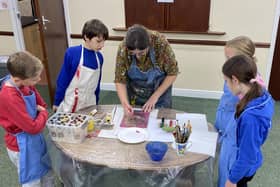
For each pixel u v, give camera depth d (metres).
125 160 1.38
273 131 2.72
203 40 3.24
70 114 1.65
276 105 3.29
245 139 1.24
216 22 3.14
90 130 1.61
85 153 1.44
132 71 1.84
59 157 1.74
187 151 1.44
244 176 1.36
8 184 2.09
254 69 1.26
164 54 1.80
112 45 3.52
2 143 2.58
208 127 1.66
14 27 2.97
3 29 3.01
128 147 1.48
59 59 3.42
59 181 2.03
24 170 1.60
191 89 3.52
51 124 1.51
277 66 3.25
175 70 1.87
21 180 1.63
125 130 1.61
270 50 3.14
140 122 1.70
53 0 3.16
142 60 1.79
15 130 1.54
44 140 1.69
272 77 3.32
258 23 3.06
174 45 3.34
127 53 1.77
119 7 3.31
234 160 1.39
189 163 1.36
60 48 3.43
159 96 1.88
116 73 1.87
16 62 1.40
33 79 1.46
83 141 1.53
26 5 4.06
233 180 1.32
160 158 1.36
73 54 1.95
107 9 3.36
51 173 1.80
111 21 3.41
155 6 3.18
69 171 1.76
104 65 3.66
